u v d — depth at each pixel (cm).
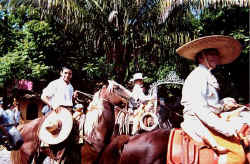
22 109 1716
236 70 1789
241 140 329
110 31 1263
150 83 1535
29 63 1448
